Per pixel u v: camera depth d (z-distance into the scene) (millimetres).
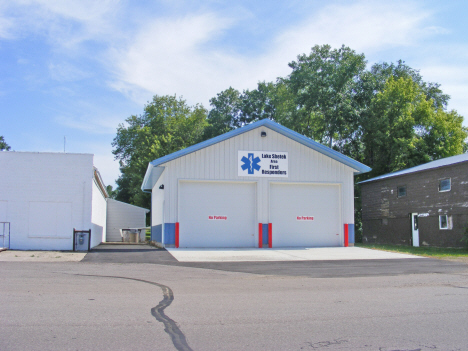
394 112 39719
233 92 54000
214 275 10812
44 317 6094
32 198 17094
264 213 19969
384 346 5027
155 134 54188
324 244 20766
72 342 4977
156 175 22375
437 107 49125
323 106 41406
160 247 20016
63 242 17141
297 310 6824
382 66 48531
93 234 19516
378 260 14672
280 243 20266
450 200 23703
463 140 44750
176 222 18906
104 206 28406
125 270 11383
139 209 31734
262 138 20312
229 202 19781
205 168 19484
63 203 17250
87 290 8289
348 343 5117
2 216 16875
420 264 13500
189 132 53531
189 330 5578
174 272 11227
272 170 20250
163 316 6309
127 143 59531
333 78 40906
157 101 58000
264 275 10930
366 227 32875
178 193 19078
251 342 5105
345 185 21188
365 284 9594
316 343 5098
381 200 30828
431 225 25250
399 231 28469
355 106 41875
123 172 60688
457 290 8836
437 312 6773
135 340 5102
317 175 20844
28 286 8562
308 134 44531
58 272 10664
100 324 5785
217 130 50969
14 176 17078
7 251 15906
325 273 11398
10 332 5332
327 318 6312
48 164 17297
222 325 5848
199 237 19328
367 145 41469
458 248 22859
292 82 42719
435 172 25094
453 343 5180
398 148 38375
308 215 20734
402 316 6488
